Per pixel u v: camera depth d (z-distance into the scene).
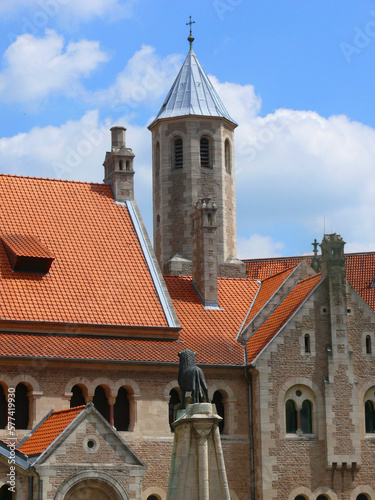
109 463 46.47
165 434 53.41
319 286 56.84
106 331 54.44
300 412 55.53
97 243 58.50
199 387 45.84
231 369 55.50
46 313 53.47
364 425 56.44
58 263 56.38
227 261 68.88
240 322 59.75
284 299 59.84
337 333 56.53
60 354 51.53
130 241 59.50
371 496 55.81
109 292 56.22
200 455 44.16
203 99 70.50
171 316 56.47
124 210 61.09
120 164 62.06
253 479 54.84
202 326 58.56
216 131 69.81
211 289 60.69
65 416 48.12
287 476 54.53
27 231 57.19
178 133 69.69
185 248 68.69
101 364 52.41
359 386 56.81
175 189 69.38
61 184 60.88
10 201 58.41
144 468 47.03
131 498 46.62
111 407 52.56
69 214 59.34
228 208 69.81
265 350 55.25
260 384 54.91
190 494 43.97
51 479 45.28
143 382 53.47
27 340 52.12
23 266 55.09
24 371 50.88
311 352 56.06
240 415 55.44
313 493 54.81
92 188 61.53
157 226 70.56
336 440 55.50
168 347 55.25
